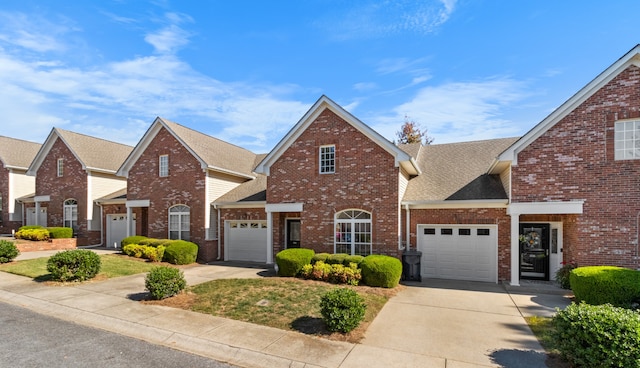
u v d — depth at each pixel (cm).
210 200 1872
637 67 1090
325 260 1312
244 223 1853
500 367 576
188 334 717
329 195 1466
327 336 709
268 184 1593
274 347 652
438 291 1139
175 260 1633
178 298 984
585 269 982
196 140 2064
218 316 832
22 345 666
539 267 1361
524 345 672
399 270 1198
